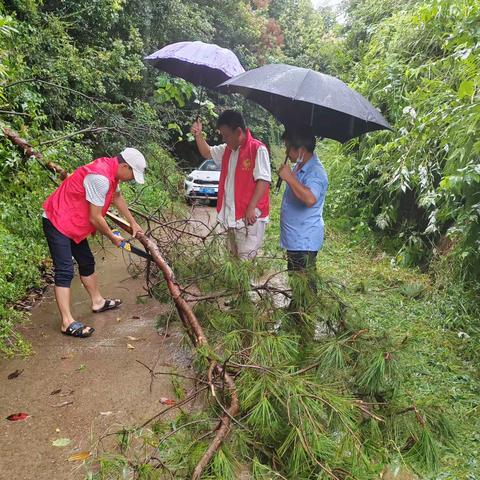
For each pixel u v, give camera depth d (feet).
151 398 9.67
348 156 25.71
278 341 8.68
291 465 6.89
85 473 7.52
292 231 11.53
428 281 17.03
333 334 10.41
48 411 9.13
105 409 9.25
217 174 33.68
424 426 7.75
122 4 31.17
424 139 16.19
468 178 12.03
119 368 10.76
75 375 10.41
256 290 10.94
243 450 7.13
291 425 7.20
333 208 24.90
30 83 19.22
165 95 16.67
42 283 15.70
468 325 13.41
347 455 7.36
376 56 25.52
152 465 7.02
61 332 12.37
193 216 18.81
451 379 10.68
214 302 11.21
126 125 19.70
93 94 27.45
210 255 12.49
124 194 22.75
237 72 13.46
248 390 7.68
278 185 12.16
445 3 14.38
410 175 18.45
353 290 15.12
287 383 7.55
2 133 14.17
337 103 9.67
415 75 17.95
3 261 14.02
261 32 50.67
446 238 18.28
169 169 19.33
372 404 8.11
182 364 10.96
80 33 28.02
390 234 22.20
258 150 12.27
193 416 7.78
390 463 7.57
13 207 16.90
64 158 20.06
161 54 13.57
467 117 12.05
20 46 20.02
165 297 13.20
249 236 12.88
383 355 8.57
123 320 13.24
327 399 7.54
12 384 9.98
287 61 52.08
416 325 13.53
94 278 13.52
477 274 15.10
